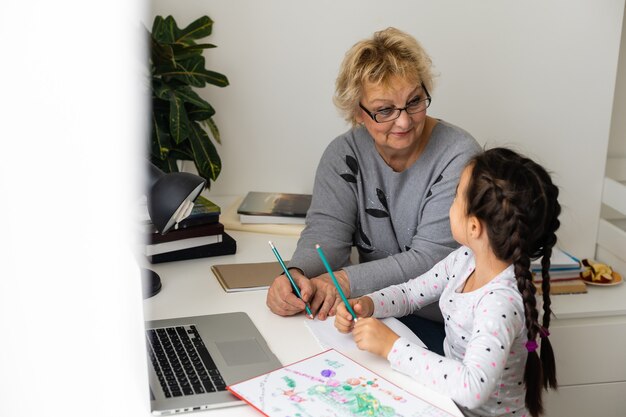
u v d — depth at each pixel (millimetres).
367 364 1213
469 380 1090
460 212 1243
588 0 2229
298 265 1554
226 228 1993
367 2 2170
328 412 1027
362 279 1529
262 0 2141
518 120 2314
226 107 2223
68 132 484
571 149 2355
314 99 2246
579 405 2105
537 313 1164
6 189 486
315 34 2186
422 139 1657
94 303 576
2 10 437
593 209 2412
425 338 1652
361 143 1710
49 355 569
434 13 2195
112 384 636
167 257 1698
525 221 1174
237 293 1523
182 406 1039
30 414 568
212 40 2164
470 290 1307
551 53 2266
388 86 1483
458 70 2250
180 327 1328
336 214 1704
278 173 2305
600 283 2191
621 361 2080
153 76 1997
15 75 453
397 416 1020
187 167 2254
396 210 1697
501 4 2207
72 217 517
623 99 2439
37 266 528
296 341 1301
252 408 1060
